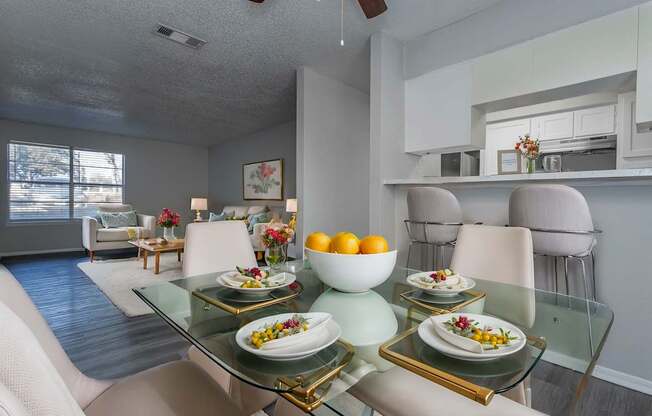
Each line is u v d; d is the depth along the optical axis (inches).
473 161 163.6
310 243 43.9
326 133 145.8
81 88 160.2
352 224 157.9
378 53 109.0
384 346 29.7
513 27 92.9
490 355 25.5
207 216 314.5
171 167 295.3
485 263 56.4
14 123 221.8
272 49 121.0
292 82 151.8
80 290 136.3
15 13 98.5
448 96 106.9
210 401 36.1
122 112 201.2
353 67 136.4
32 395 14.0
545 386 67.6
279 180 237.9
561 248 66.7
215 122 226.2
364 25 105.5
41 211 233.6
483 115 109.5
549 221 67.4
